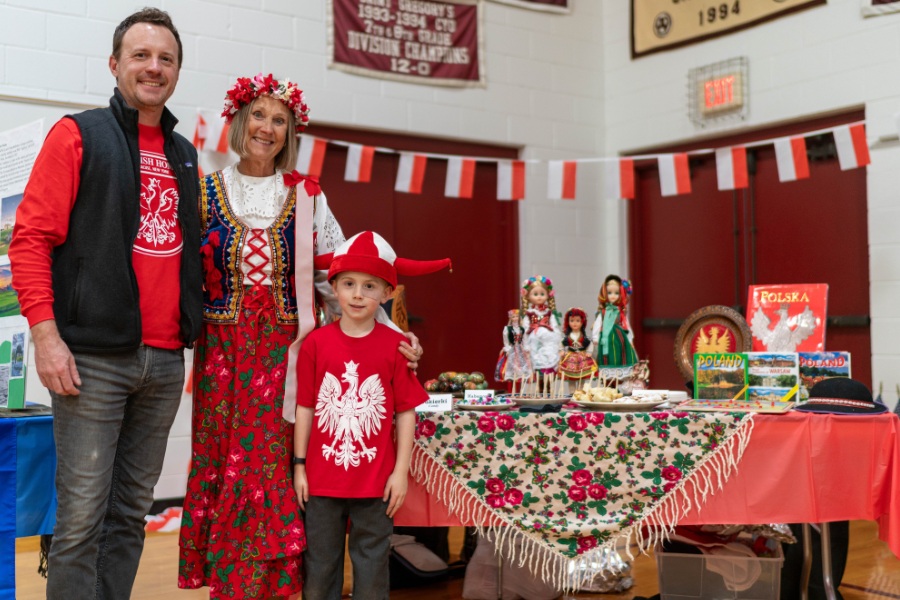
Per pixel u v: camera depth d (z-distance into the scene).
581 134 5.75
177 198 1.99
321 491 2.04
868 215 4.54
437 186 5.32
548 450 2.27
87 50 4.12
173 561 3.39
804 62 4.78
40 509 2.11
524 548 2.29
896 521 2.13
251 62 4.57
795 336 2.90
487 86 5.38
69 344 1.81
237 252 2.05
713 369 2.65
